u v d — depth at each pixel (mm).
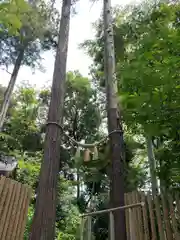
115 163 2887
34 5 5980
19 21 1855
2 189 2752
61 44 3352
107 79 3539
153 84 1738
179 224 1963
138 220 2363
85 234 2389
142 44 1886
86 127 11133
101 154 3410
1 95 11047
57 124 2730
